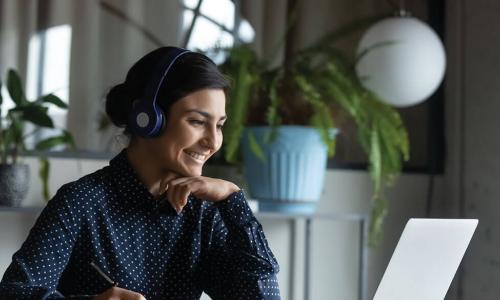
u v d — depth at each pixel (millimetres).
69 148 2777
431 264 1418
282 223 3098
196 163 1429
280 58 3125
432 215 3320
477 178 3148
